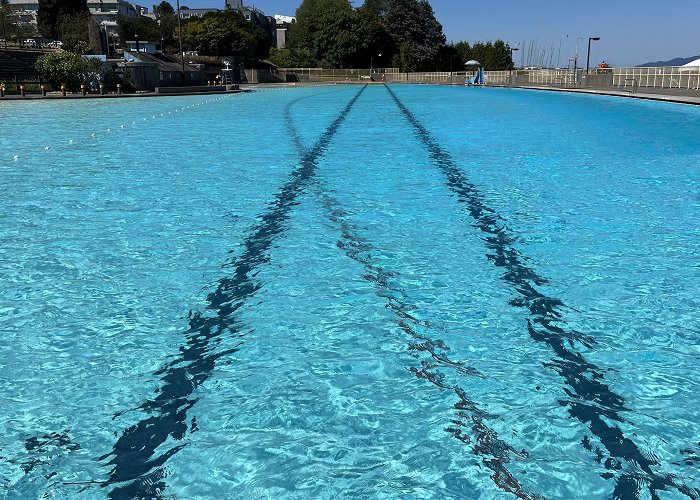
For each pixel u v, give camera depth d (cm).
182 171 892
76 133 1380
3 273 470
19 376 321
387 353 343
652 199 688
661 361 331
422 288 441
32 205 678
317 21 7806
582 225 594
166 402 296
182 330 375
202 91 3547
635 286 438
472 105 2355
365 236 568
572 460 248
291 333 370
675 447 256
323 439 265
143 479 240
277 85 5475
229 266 488
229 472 244
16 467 247
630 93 2423
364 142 1223
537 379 313
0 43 5638
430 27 8712
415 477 239
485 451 255
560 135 1288
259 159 1007
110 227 595
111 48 5356
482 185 782
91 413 287
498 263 491
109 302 417
